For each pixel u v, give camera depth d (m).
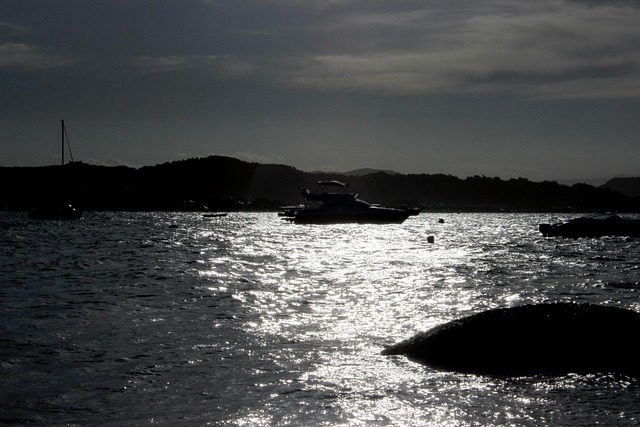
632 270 37.16
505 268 38.59
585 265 40.66
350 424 11.05
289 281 31.20
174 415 11.48
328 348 16.25
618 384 13.11
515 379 13.48
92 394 12.62
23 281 30.97
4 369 14.32
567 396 12.45
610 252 53.19
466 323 15.23
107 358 15.28
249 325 19.28
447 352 14.77
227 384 13.23
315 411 11.66
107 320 20.12
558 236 76.25
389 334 17.94
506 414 11.52
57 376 13.82
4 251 53.97
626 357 14.08
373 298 25.08
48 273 35.12
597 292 27.12
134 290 27.50
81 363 14.84
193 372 14.12
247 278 32.62
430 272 36.00
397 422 11.14
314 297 25.39
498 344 14.55
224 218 179.00
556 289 28.02
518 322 14.91
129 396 12.50
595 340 14.38
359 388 12.95
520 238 78.38
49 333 18.09
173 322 19.81
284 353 15.73
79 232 92.12
